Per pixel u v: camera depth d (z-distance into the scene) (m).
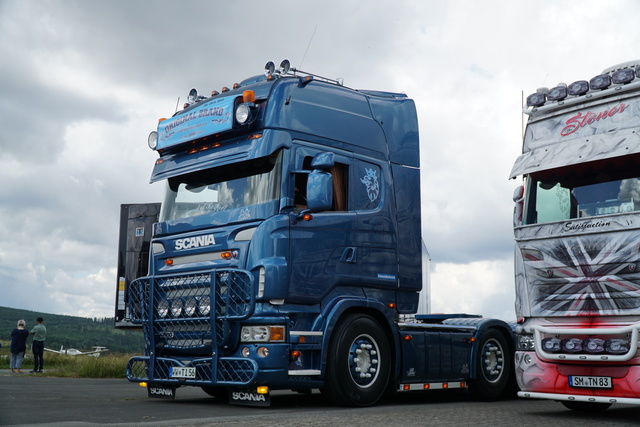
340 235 9.11
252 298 8.25
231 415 7.62
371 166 9.70
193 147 9.62
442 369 10.11
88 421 6.94
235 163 9.01
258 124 8.90
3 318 188.88
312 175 8.44
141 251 17.02
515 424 7.10
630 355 7.33
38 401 9.31
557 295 8.03
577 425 7.14
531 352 8.25
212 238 8.91
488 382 10.74
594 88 8.28
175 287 9.15
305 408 8.65
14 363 19.39
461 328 10.59
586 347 7.68
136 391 11.55
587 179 8.11
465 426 6.77
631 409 9.70
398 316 9.83
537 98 8.80
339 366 8.80
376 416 7.55
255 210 8.64
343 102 9.67
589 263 7.79
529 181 8.62
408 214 10.05
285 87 9.06
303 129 9.05
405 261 9.87
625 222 7.56
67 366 19.28
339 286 9.08
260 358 8.29
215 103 9.23
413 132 10.45
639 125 7.87
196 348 8.88
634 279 7.43
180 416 7.54
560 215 8.19
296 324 8.63
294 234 8.64
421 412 8.20
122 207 17.53
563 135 8.48
